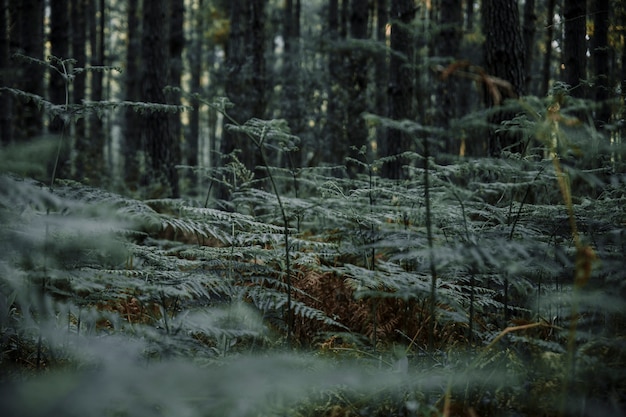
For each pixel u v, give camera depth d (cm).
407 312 378
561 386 232
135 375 163
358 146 1216
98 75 1973
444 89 1227
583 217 346
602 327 281
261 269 345
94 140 1368
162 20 1109
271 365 192
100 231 243
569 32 644
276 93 1659
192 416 171
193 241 650
